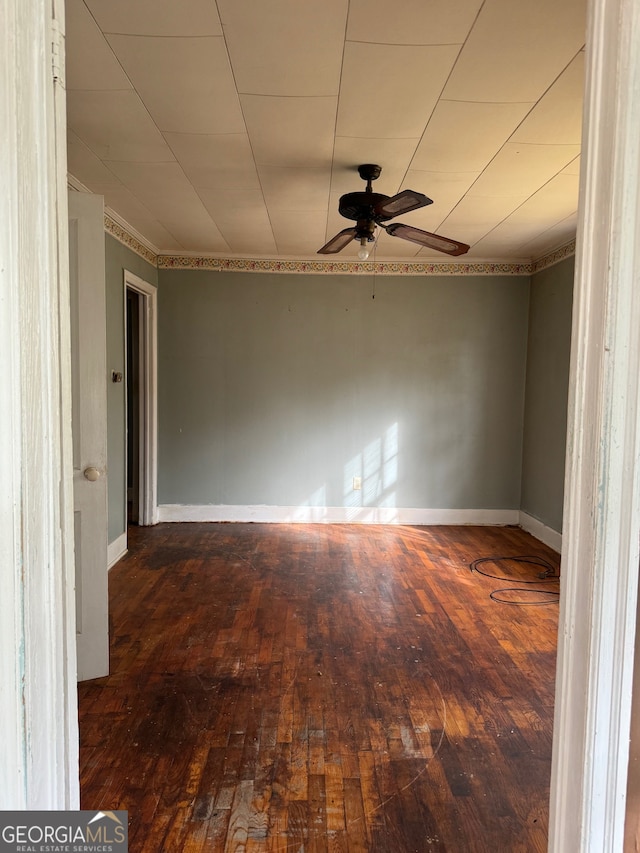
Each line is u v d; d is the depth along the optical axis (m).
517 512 4.93
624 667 0.77
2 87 0.70
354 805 1.62
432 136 2.37
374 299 4.81
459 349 4.84
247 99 2.08
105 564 2.30
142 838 1.49
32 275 0.76
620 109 0.71
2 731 0.73
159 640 2.65
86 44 1.74
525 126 2.28
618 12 0.71
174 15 1.60
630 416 0.73
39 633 0.79
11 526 0.73
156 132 2.37
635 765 0.79
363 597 3.22
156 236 4.15
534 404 4.64
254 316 4.79
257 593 3.27
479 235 4.00
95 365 2.22
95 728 1.96
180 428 4.85
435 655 2.53
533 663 2.47
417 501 4.95
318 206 3.36
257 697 2.18
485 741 1.92
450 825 1.55
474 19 1.60
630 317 0.73
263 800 1.63
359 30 1.66
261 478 4.92
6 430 0.72
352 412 4.88
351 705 2.13
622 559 0.75
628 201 0.71
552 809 0.88
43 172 0.77
